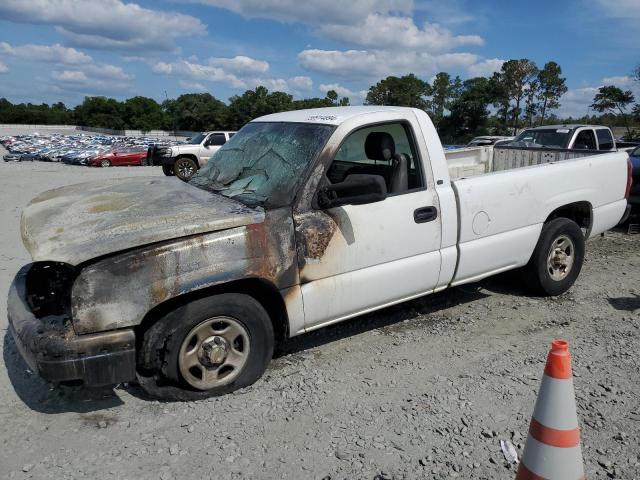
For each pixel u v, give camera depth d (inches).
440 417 134.5
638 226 354.3
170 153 803.4
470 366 161.3
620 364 161.0
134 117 4987.7
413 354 170.1
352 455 120.2
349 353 171.3
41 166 1186.0
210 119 4252.0
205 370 142.4
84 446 124.7
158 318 137.6
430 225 172.2
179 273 132.6
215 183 176.1
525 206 198.1
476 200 182.4
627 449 121.6
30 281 150.6
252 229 141.4
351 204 151.3
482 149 290.0
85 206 155.7
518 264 202.7
